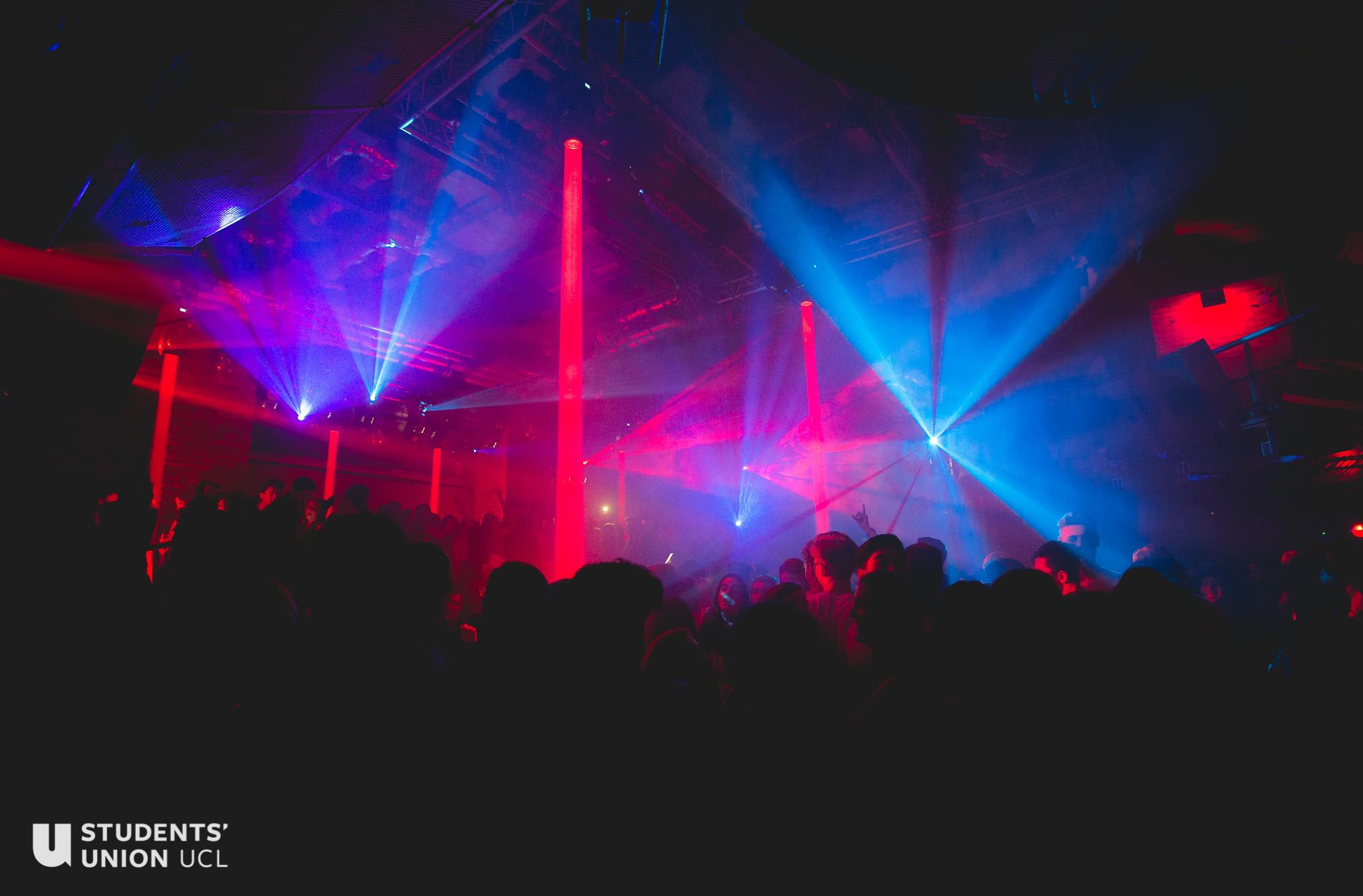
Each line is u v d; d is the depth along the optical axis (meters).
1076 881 1.85
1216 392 10.39
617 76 8.09
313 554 2.34
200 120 4.00
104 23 3.12
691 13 7.30
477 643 2.02
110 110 3.66
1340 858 1.89
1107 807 1.90
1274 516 10.22
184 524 2.44
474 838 1.69
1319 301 9.62
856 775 2.03
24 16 2.95
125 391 5.76
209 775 1.96
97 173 4.22
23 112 3.48
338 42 3.73
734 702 2.78
